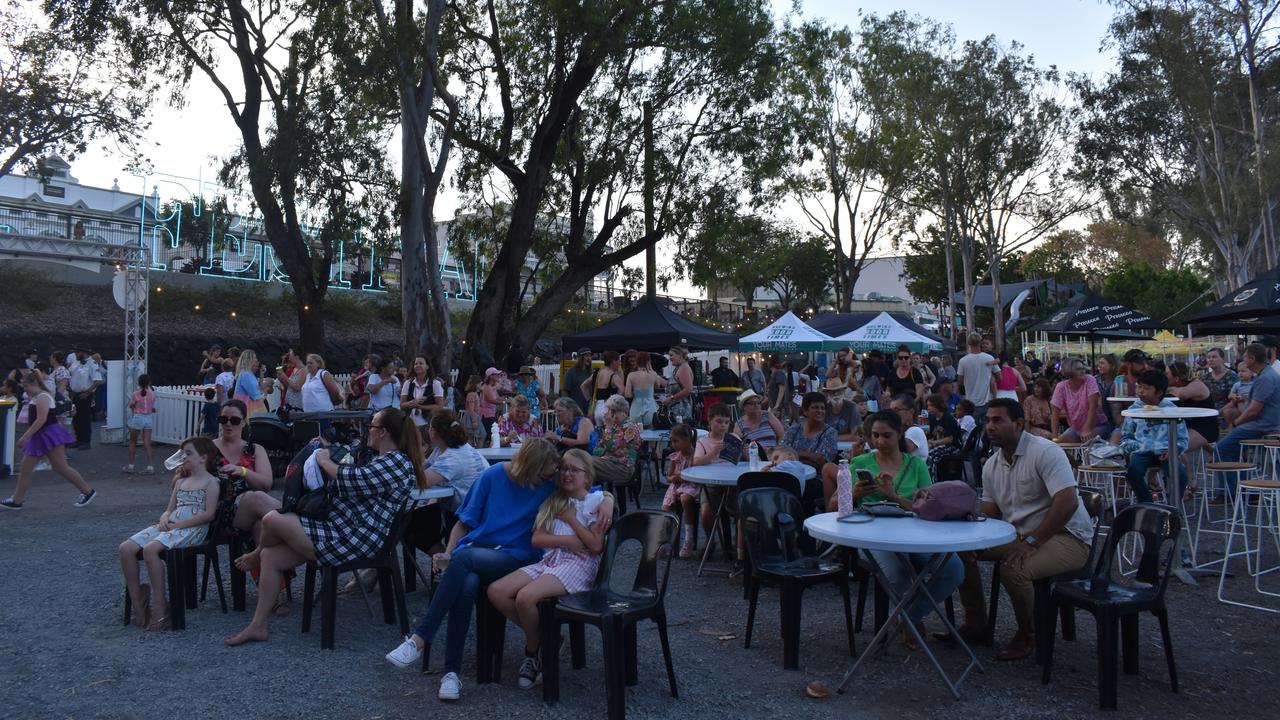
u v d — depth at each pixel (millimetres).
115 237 29109
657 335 17469
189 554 6020
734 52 19531
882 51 28938
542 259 23297
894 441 5715
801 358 17422
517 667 5051
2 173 24266
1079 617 5953
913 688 4645
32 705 4453
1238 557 7441
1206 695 4449
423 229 17141
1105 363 12727
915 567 5238
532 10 19047
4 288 25250
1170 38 25266
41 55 23547
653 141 20344
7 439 13070
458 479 6348
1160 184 29031
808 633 5660
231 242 31453
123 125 24688
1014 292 39531
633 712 4344
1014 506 5094
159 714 4336
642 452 11781
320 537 5305
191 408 15977
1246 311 10453
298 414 10938
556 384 21891
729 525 7832
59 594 6656
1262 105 25484
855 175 31703
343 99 17703
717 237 20094
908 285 52188
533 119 20328
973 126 28984
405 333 17047
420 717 4297
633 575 7367
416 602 6406
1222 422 11055
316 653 5277
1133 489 7863
